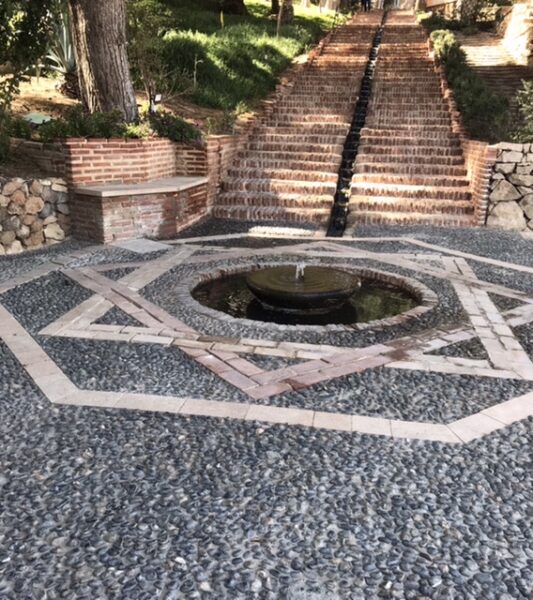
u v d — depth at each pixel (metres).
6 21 8.14
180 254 6.56
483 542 2.14
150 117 8.64
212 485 2.45
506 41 17.33
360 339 4.14
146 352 3.80
